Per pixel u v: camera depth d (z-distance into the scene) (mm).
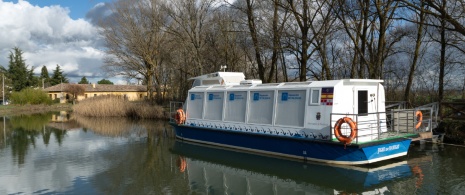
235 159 14641
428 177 10938
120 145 18859
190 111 18594
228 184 11391
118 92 82312
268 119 14375
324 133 12289
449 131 15922
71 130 25922
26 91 58625
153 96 43500
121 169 13383
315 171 12141
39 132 24984
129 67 42688
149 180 11812
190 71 33344
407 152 13672
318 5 19406
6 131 25859
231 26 28172
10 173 12836
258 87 14945
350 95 12484
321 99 12477
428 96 24922
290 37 20219
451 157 13344
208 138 17406
